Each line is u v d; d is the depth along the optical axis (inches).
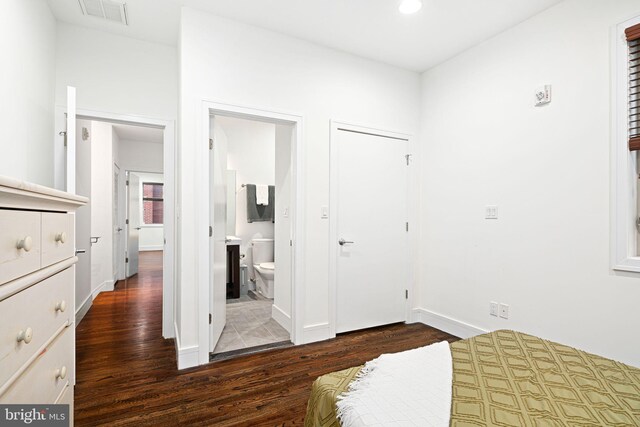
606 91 76.9
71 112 68.2
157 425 63.8
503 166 100.1
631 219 73.7
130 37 106.0
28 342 31.7
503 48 101.0
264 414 67.9
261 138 198.2
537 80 91.5
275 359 94.0
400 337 112.7
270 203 189.6
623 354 73.4
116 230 197.5
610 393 37.6
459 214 114.6
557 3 86.9
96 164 165.9
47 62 88.9
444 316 119.6
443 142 121.6
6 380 28.6
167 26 99.7
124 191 219.0
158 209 382.9
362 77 118.4
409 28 100.5
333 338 111.3
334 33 103.5
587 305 79.9
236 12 92.7
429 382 39.9
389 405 34.7
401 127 127.0
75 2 88.7
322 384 41.6
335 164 112.7
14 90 68.7
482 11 91.4
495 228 102.2
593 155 79.0
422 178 131.0
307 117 107.7
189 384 79.4
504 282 99.3
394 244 126.5
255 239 183.8
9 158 66.9
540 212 90.2
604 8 77.2
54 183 96.0
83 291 133.3
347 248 116.6
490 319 103.3
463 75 114.1
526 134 94.0
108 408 69.1
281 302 124.4
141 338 109.7
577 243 82.0
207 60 92.3
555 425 31.6
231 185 183.0
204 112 91.5
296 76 105.8
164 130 112.1
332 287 111.6
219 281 106.6
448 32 102.2
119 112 104.1
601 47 77.8
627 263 72.7
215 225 99.9
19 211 30.9
